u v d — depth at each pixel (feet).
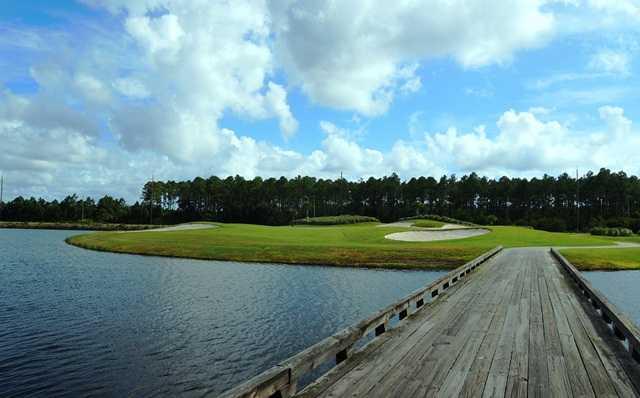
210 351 46.98
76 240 212.84
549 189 474.90
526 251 146.82
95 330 54.34
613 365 26.17
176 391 36.88
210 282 93.81
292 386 19.70
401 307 38.29
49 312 63.52
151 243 181.57
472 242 197.98
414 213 490.90
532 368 25.48
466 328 35.83
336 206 547.49
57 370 41.11
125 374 40.37
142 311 64.80
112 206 517.55
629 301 79.20
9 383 38.14
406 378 23.57
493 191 504.02
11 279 94.58
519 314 41.93
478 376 23.98
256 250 155.63
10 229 375.86
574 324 37.58
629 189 440.04
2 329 54.60
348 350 27.35
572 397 21.06
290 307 68.74
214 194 512.22
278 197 518.37
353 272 115.65
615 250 158.81
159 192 497.87
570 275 74.38
